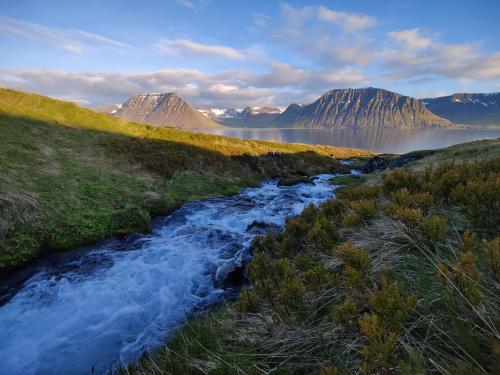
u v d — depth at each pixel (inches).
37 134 793.6
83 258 380.8
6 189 458.6
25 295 299.6
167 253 395.2
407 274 120.1
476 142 1064.2
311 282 122.5
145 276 333.4
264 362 109.1
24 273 343.9
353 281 103.5
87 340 233.9
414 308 93.9
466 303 83.0
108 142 919.7
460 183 167.0
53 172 598.9
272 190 901.2
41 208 455.8
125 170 768.3
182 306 272.1
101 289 308.2
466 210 147.9
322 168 1451.8
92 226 454.6
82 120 1064.2
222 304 266.4
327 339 104.1
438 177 208.2
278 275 137.2
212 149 1145.4
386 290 84.6
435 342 84.4
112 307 276.7
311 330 109.0
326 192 876.0
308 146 2219.5
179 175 839.7
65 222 447.2
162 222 550.6
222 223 555.2
